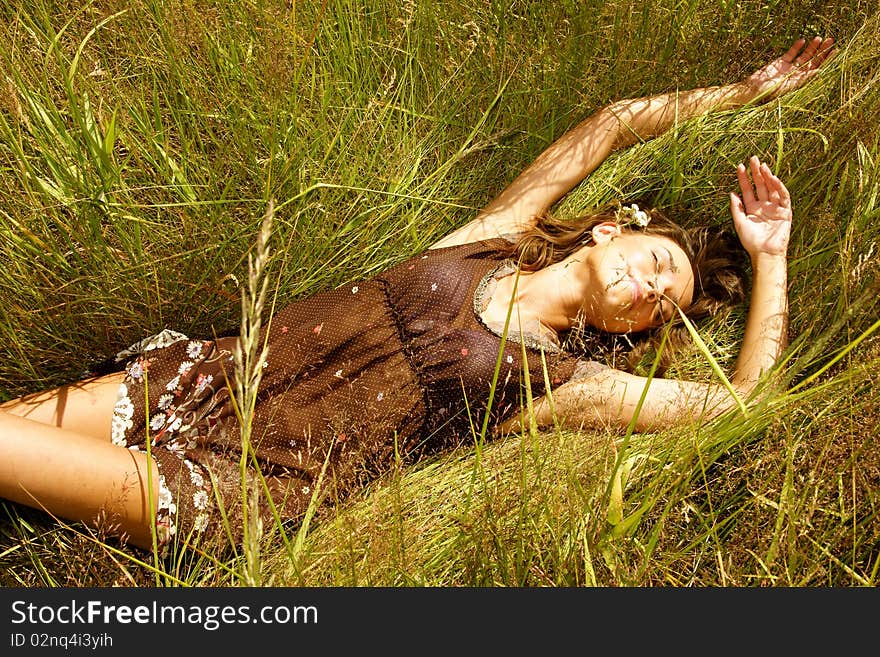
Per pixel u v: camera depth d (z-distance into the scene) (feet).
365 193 7.20
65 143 6.15
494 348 6.30
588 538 5.40
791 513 5.27
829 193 6.81
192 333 6.96
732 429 5.80
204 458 6.12
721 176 7.32
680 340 6.88
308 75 7.30
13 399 6.42
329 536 5.88
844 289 6.00
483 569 5.47
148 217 6.74
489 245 6.79
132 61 7.00
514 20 7.59
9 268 6.33
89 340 6.70
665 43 7.50
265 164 6.95
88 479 5.62
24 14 6.72
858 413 5.75
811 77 7.26
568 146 7.34
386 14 7.57
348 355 6.42
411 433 6.40
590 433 6.41
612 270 6.35
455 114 7.63
